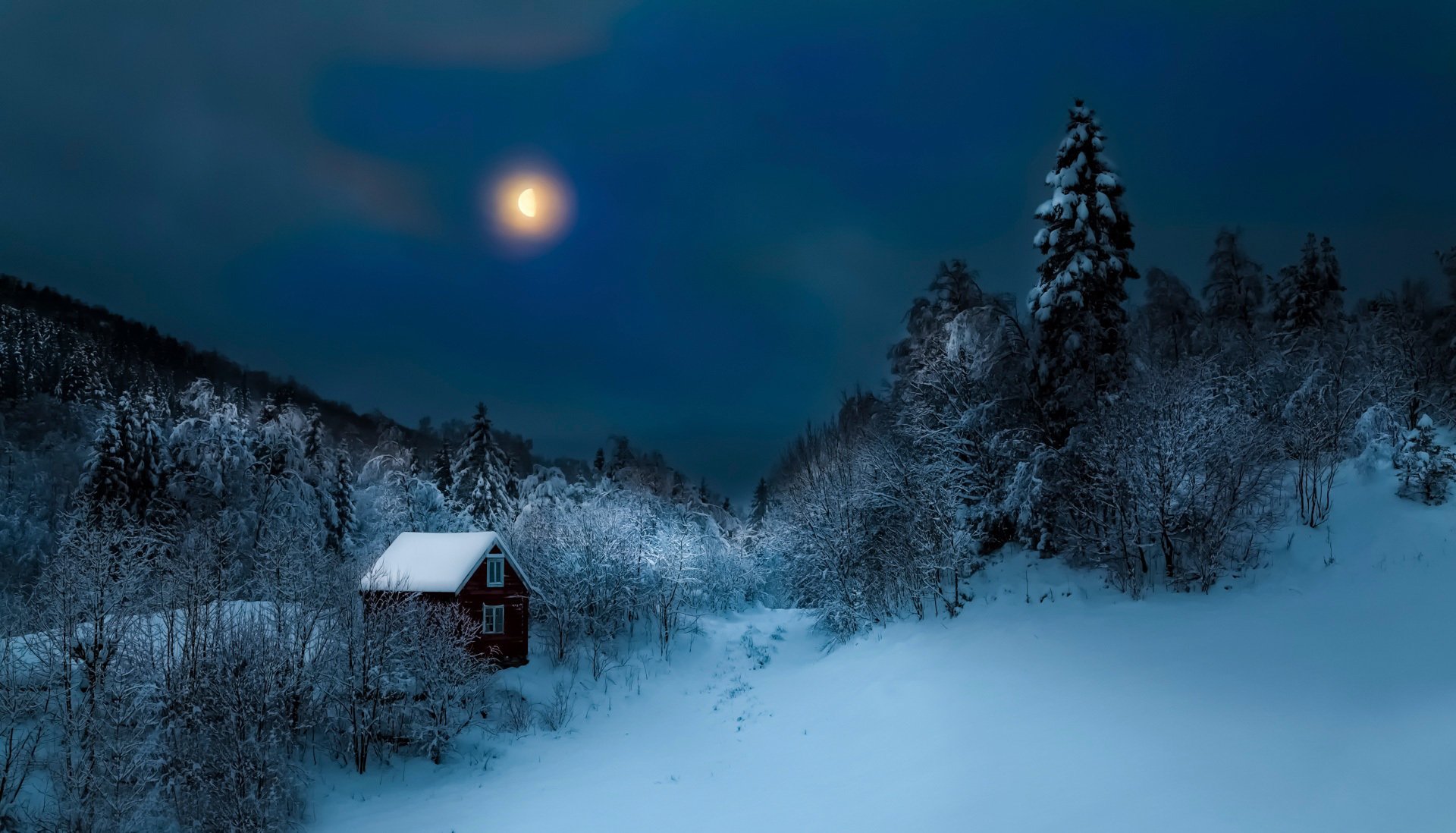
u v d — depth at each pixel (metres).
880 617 33.59
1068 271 31.09
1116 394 30.03
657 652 36.31
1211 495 26.19
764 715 27.20
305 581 26.53
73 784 18.69
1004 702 20.77
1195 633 22.30
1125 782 14.96
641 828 19.22
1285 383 33.56
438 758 25.55
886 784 18.53
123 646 22.56
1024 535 31.98
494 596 33.34
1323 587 23.17
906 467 37.28
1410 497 25.39
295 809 21.50
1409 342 33.19
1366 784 12.93
